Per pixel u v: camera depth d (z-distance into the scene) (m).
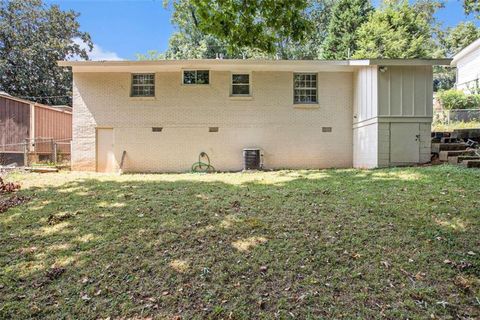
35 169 11.67
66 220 5.00
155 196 6.47
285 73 12.79
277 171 11.02
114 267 3.57
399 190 6.38
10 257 3.82
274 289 3.17
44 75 28.05
